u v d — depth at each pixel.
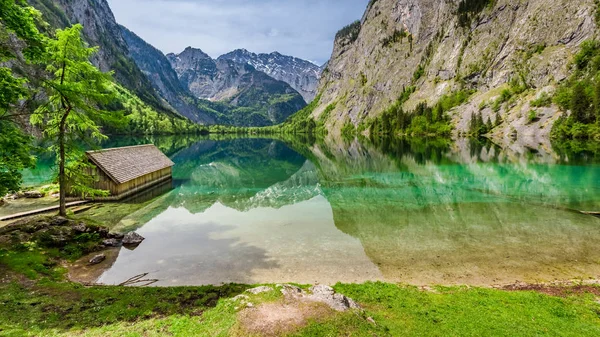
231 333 9.06
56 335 9.42
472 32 198.50
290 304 10.44
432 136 148.38
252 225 23.41
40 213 25.47
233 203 30.56
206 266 16.45
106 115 21.12
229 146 120.56
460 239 19.95
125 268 16.16
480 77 172.50
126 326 10.03
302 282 14.70
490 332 10.12
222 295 12.58
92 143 22.98
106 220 24.72
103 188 30.95
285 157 81.94
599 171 43.56
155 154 42.22
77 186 23.70
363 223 23.56
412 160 62.81
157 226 23.23
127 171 33.62
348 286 13.72
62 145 21.12
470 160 59.09
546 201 28.86
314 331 9.14
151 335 9.45
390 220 24.19
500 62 165.38
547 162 52.66
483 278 15.03
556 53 138.75
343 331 9.32
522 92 137.88
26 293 12.25
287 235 21.17
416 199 30.75
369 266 16.38
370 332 9.48
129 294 12.51
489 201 29.20
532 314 11.29
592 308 11.80
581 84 100.62
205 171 54.06
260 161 72.56
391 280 14.90
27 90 16.53
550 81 131.88
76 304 11.52
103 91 21.61
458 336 9.88
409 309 11.60
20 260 15.11
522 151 70.69
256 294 11.09
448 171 47.12
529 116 113.19
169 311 11.12
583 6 141.62
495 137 117.31
